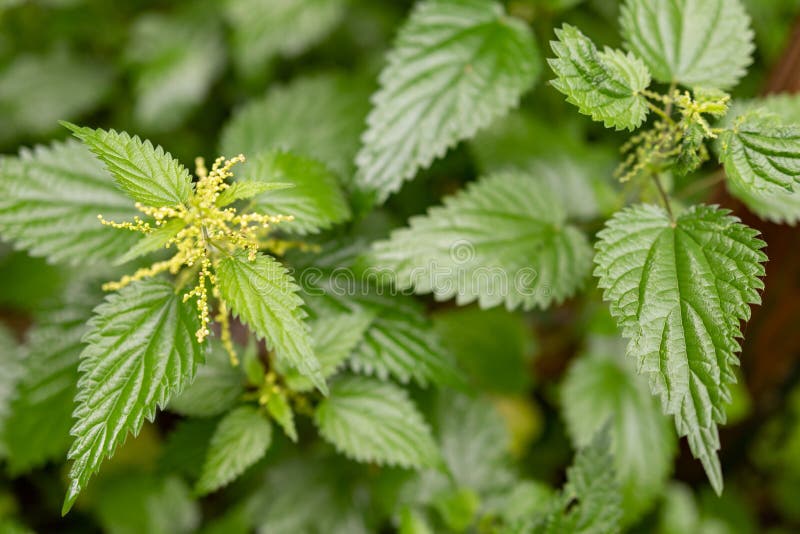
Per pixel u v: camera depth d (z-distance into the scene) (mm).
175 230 556
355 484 685
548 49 708
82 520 767
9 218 604
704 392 550
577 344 759
